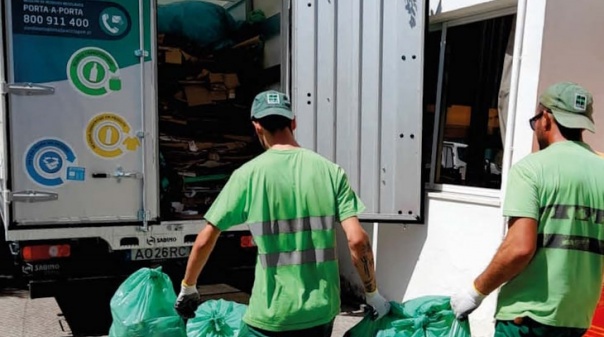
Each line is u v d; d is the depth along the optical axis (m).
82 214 4.14
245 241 4.98
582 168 2.25
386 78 4.76
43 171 4.01
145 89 4.26
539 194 2.21
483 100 4.84
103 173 4.18
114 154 4.21
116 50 4.16
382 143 4.77
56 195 4.05
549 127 2.39
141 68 4.23
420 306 2.61
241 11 6.50
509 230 2.24
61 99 4.03
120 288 3.18
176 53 5.96
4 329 4.80
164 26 6.01
